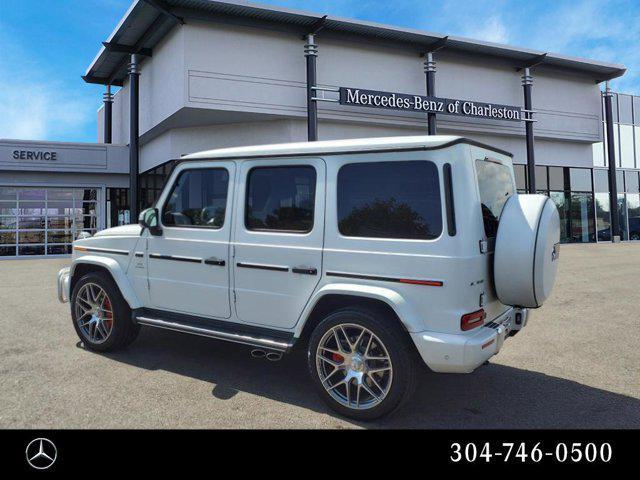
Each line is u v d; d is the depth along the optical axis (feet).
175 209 14.74
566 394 13.07
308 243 12.12
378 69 54.29
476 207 10.91
